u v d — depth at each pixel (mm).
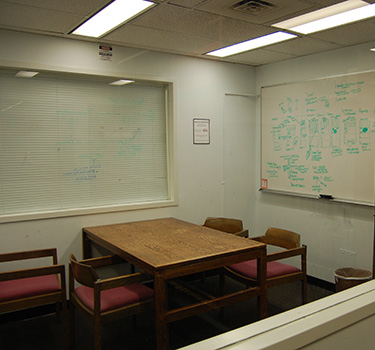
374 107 2465
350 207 2637
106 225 2924
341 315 1319
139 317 2006
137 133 3031
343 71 2562
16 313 2176
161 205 3078
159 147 3084
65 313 2223
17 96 2578
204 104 2920
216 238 2473
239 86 2869
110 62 2766
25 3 1924
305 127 2777
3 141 2545
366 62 2457
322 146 2738
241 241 2395
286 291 2260
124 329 1951
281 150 2861
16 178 2609
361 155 2562
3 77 2521
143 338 1888
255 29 2148
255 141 2887
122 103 2961
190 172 3020
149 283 2098
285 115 2809
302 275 2461
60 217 2750
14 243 2580
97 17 2141
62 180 2781
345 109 2602
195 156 3004
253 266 2336
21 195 2635
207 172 2998
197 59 2861
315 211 2721
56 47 2598
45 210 2727
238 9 1894
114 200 2990
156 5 1871
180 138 3010
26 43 2502
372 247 2527
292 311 1380
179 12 1935
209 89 2896
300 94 2736
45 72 2641
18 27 2355
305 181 2766
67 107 2762
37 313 2242
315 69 2664
